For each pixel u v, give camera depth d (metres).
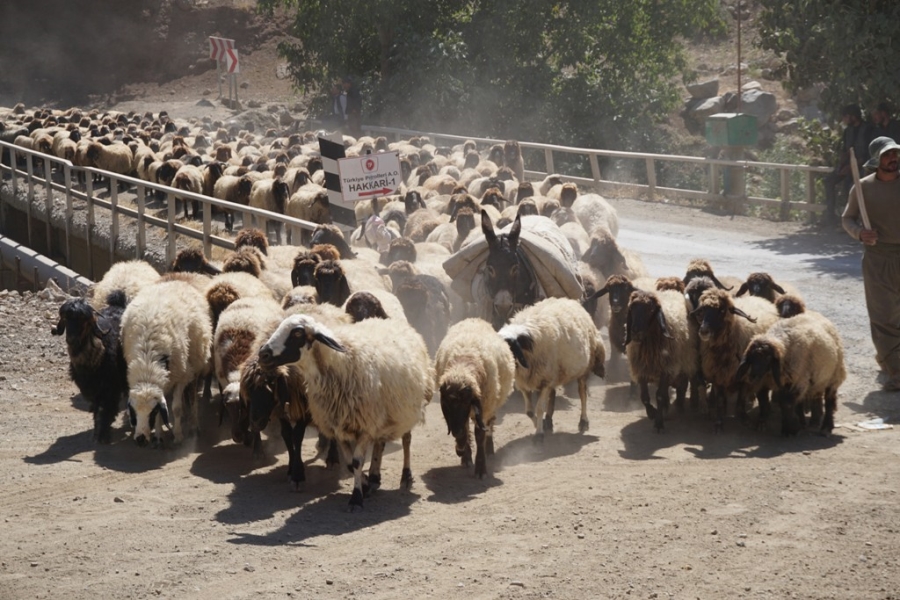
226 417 10.99
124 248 20.70
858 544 6.93
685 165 35.66
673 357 10.33
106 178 27.56
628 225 23.66
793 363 9.82
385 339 8.33
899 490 8.09
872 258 11.29
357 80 36.25
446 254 14.27
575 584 6.34
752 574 6.46
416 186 21.28
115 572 6.70
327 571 6.67
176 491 8.54
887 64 21.44
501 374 9.23
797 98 38.72
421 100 35.03
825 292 15.95
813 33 22.48
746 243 20.84
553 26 35.38
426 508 8.06
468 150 27.17
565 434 10.42
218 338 9.72
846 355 12.85
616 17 35.06
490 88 35.44
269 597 6.25
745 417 10.57
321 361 7.89
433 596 6.22
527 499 8.20
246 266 11.99
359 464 8.06
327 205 19.03
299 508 8.10
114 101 50.44
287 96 48.38
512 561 6.76
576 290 11.77
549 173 30.38
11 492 8.46
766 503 7.82
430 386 8.84
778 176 29.02
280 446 10.09
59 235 24.56
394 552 7.00
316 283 10.88
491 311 11.73
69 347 9.72
